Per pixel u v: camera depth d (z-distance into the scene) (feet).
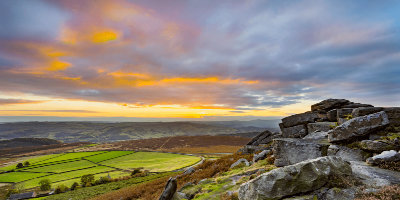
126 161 424.46
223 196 39.09
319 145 41.60
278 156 48.08
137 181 201.36
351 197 24.48
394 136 36.37
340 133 41.16
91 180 256.73
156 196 74.64
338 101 70.38
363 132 38.86
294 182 27.53
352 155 37.96
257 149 89.92
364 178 28.32
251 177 47.93
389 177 27.45
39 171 373.40
